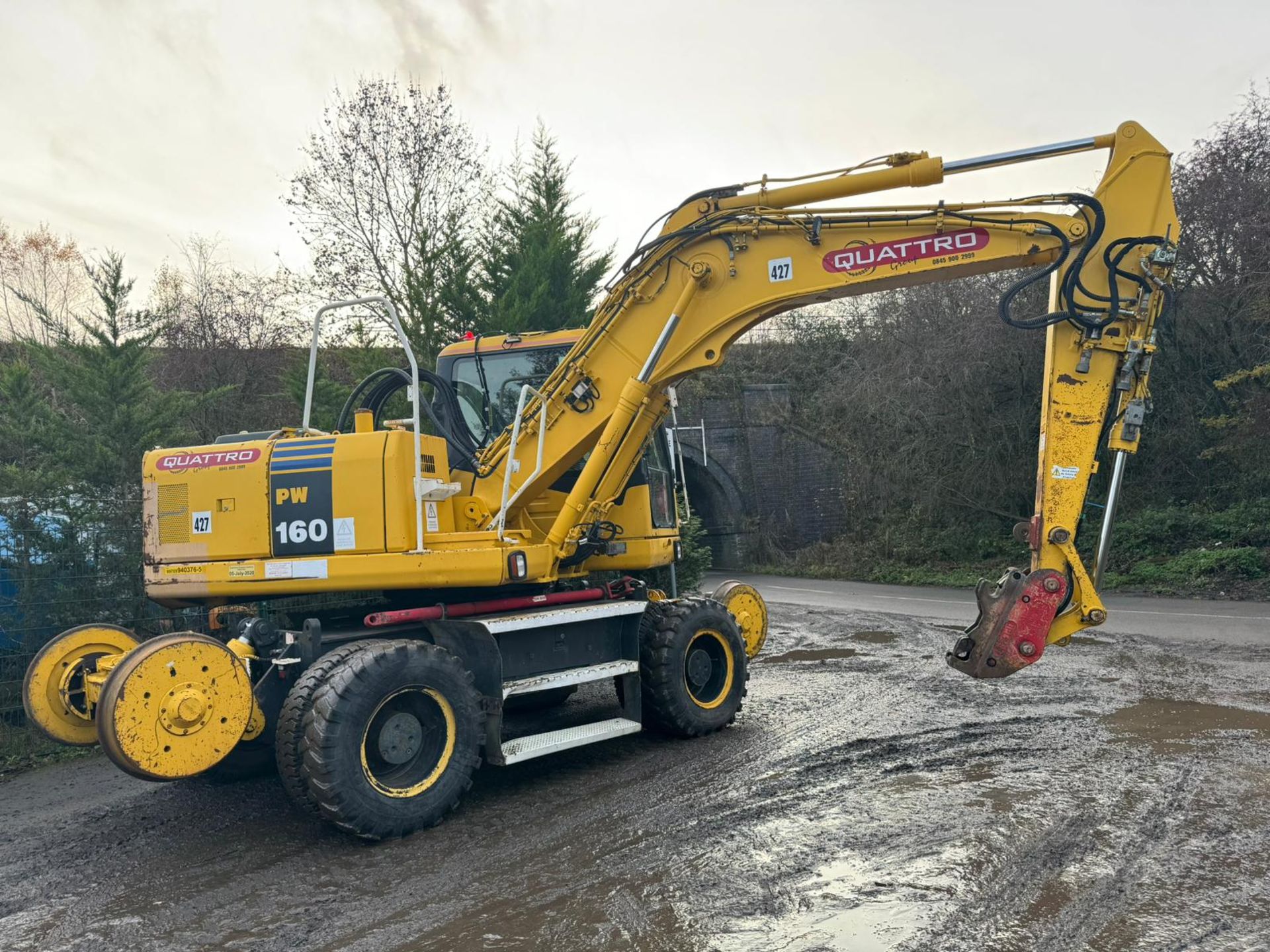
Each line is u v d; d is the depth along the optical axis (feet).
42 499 26.71
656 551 23.95
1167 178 18.48
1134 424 18.06
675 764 20.34
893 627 42.09
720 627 23.22
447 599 21.38
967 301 76.28
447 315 55.11
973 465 76.79
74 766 23.22
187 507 20.11
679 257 20.97
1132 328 18.45
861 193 20.13
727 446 94.94
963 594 60.18
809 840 15.15
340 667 16.33
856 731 22.39
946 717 23.35
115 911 13.74
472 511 20.94
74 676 19.53
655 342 21.07
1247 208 59.26
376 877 14.58
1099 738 20.62
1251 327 63.10
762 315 20.74
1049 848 14.23
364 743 16.31
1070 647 32.83
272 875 14.90
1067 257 18.88
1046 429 18.63
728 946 11.48
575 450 21.36
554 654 20.65
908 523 83.46
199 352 72.64
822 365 96.89
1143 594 52.31
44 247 88.58
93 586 27.20
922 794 17.30
